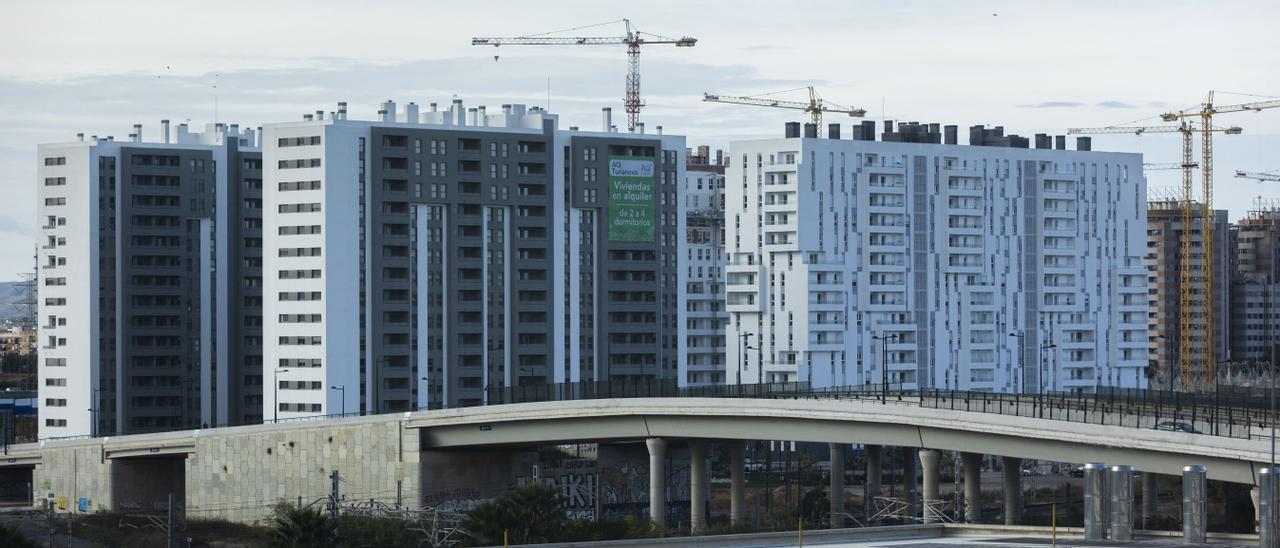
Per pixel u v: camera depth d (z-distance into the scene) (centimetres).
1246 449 18725
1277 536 17988
